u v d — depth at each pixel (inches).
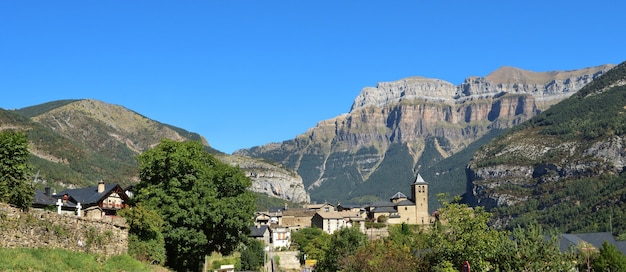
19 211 1537.9
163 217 2310.5
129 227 2031.3
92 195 3390.7
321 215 7578.7
